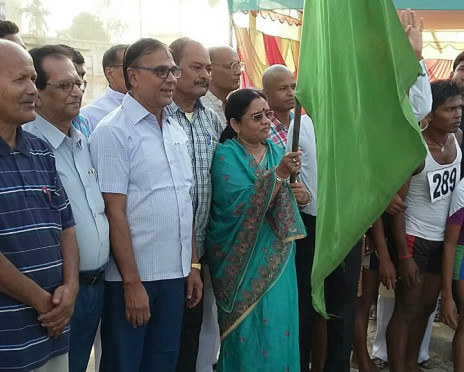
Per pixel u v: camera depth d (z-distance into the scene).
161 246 2.48
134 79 2.50
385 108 1.71
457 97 3.02
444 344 4.05
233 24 5.91
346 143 1.81
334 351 3.08
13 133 1.94
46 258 1.96
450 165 3.12
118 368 2.48
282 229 2.71
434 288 3.27
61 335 2.04
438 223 3.15
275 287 2.74
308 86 2.17
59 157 2.29
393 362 3.27
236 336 2.75
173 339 2.58
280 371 2.69
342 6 1.82
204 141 2.95
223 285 2.81
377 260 3.32
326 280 3.06
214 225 2.87
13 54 1.89
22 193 1.90
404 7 4.69
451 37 8.64
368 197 1.71
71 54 2.72
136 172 2.44
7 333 1.85
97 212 2.35
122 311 2.48
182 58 2.89
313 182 3.02
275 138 3.44
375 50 1.73
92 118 3.43
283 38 6.40
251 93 2.88
